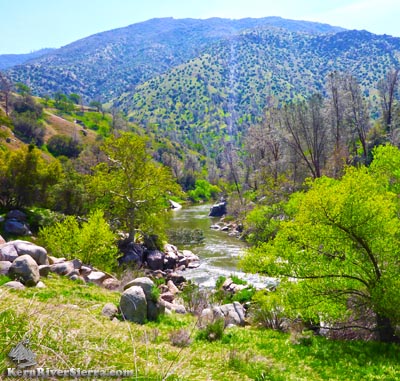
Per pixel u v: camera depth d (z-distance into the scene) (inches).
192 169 7450.8
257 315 825.5
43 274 916.0
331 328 681.0
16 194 2226.9
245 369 449.1
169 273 1721.2
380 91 4148.6
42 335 322.7
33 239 1831.9
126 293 660.1
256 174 3358.8
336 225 658.8
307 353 567.5
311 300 666.8
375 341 653.3
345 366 508.4
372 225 641.6
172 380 327.0
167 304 900.6
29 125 5797.2
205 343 565.3
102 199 1987.0
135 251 1827.0
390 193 720.3
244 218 2812.5
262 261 743.1
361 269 676.1
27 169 2236.7
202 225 3186.5
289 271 705.6
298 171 3260.3
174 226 3117.6
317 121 3016.7
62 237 1282.0
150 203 1953.7
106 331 457.1
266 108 3959.2
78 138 6299.2
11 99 6830.7
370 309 698.2
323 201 655.1
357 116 3221.0
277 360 519.5
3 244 976.9
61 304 581.3
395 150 1259.2
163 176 1968.5
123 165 1925.4
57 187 2235.5
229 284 1284.4
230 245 2338.8
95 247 1267.2
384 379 460.8
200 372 405.1
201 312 864.9
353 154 3575.3
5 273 774.5
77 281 928.3
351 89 3125.0
